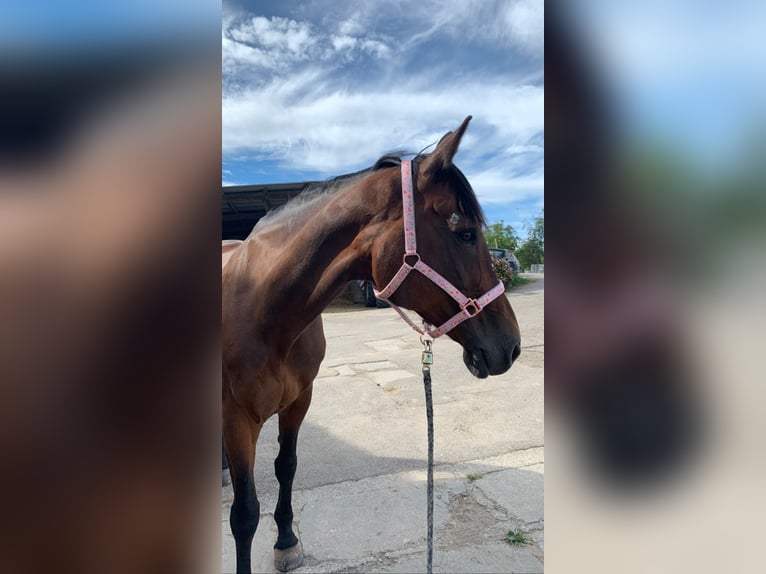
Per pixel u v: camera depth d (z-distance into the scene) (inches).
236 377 53.7
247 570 57.8
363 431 121.5
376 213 48.1
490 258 48.4
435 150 45.9
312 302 51.8
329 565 68.5
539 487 89.5
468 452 105.9
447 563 67.7
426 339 49.9
